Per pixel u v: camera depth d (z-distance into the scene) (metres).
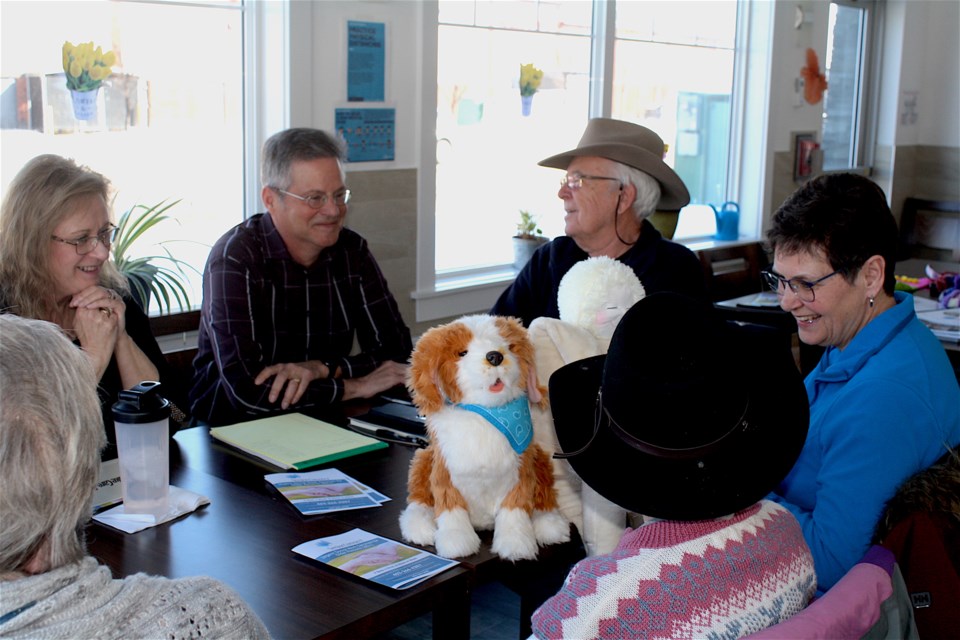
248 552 1.31
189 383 2.36
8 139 2.53
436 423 1.31
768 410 1.05
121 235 2.68
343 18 3.06
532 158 4.07
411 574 1.23
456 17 3.60
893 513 1.21
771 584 0.98
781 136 5.24
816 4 5.27
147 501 1.40
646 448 1.00
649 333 1.04
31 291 1.82
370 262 2.54
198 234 3.00
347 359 2.39
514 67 3.88
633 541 1.02
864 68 6.01
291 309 2.39
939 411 1.35
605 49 4.21
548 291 2.36
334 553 1.29
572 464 1.07
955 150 6.20
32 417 0.76
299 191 2.27
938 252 6.07
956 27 6.09
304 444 1.75
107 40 2.68
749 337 1.11
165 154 2.87
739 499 1.00
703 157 5.03
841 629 0.95
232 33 2.96
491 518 1.34
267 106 3.02
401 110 3.32
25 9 2.50
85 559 0.82
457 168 3.75
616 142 2.15
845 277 1.46
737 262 5.01
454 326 1.32
